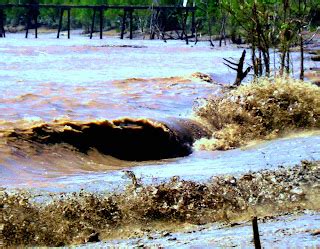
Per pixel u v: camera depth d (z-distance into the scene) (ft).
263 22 106.52
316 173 47.39
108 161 68.28
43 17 642.63
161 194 43.01
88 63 193.16
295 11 114.93
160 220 40.98
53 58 211.00
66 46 293.43
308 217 36.73
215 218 40.88
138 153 72.64
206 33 433.07
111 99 104.73
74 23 637.30
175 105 103.14
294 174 47.16
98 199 42.47
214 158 71.41
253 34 106.52
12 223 38.42
